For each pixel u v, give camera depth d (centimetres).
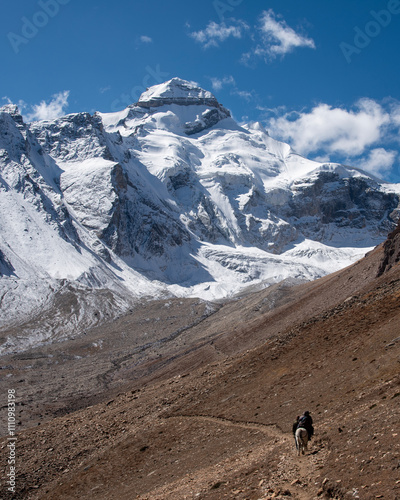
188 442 3897
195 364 9475
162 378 9688
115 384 12025
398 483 1958
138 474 3731
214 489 2677
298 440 2620
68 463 4372
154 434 4297
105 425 5031
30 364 14838
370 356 3581
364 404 2916
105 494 3597
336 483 2150
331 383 3575
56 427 5459
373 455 2219
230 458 3203
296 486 2309
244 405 4103
